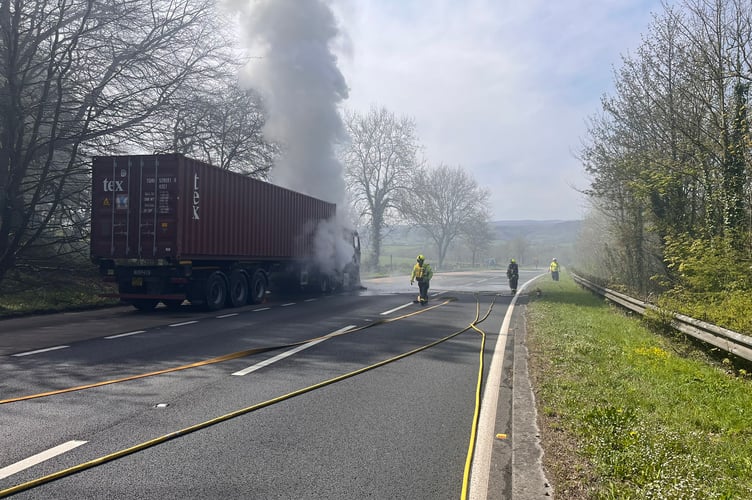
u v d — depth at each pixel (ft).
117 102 64.08
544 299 67.77
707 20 54.29
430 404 20.12
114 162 49.57
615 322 44.50
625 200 75.00
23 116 59.36
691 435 15.85
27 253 63.46
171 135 72.79
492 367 26.99
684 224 60.54
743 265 43.27
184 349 30.63
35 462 13.92
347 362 27.68
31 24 58.75
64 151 64.95
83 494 12.16
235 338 34.81
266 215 62.95
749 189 51.90
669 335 37.17
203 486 12.68
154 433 16.33
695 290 46.93
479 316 50.24
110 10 61.00
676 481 12.30
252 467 13.89
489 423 17.92
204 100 72.74
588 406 18.71
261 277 62.39
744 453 14.58
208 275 52.16
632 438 14.96
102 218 49.85
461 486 13.00
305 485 12.87
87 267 67.05
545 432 16.48
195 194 50.34
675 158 63.72
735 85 52.75
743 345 25.67
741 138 50.21
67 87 61.00
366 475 13.55
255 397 20.66
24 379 23.06
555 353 29.14
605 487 12.30
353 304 61.00
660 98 62.85
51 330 37.93
